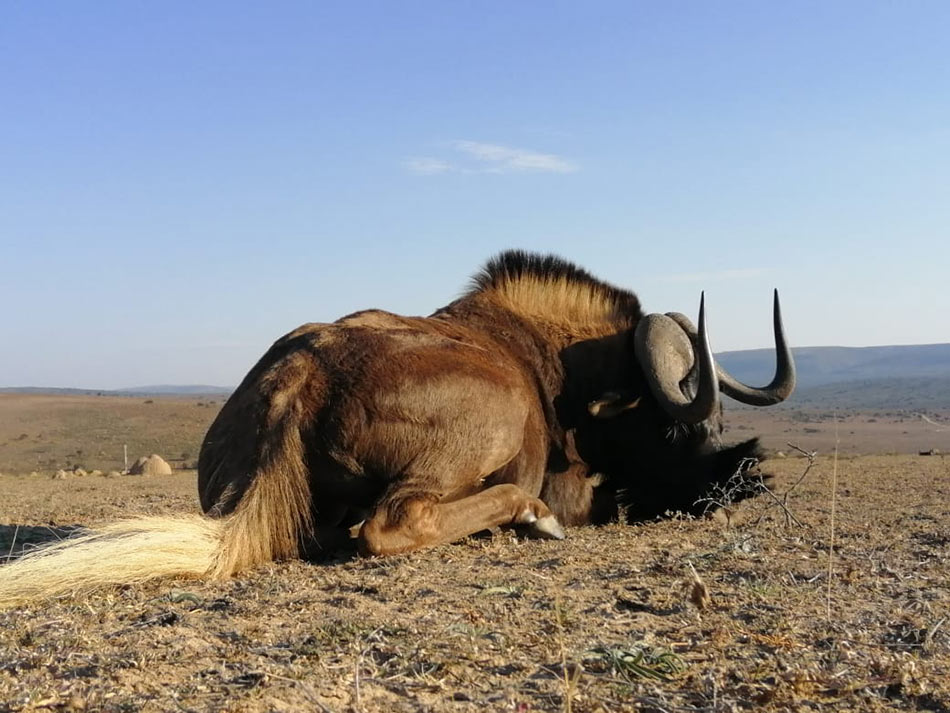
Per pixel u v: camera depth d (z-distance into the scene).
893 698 1.56
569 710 1.39
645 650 1.67
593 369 2.98
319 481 2.44
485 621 1.83
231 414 2.46
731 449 3.04
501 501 2.56
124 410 25.38
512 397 2.56
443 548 2.44
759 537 2.56
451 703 1.51
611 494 3.07
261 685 1.56
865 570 2.17
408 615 1.87
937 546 2.45
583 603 1.94
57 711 1.48
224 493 2.34
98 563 2.10
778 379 3.01
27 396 31.19
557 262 3.11
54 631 1.82
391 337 2.51
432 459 2.46
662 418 2.98
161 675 1.61
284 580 2.14
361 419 2.41
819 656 1.68
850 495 3.83
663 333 2.93
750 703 1.53
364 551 2.36
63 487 5.54
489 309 2.96
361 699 1.51
